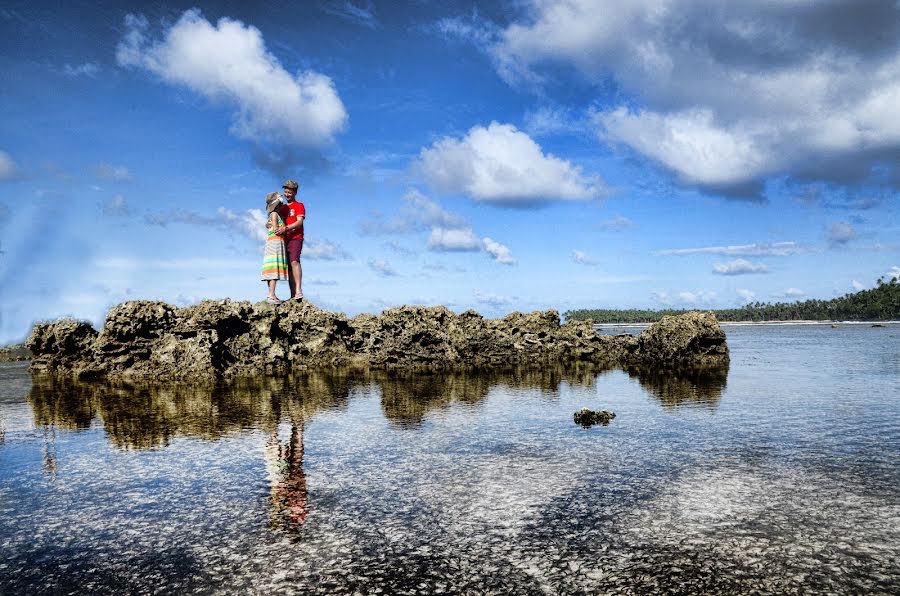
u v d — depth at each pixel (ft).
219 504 24.44
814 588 16.74
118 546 20.39
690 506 23.58
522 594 16.56
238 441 35.73
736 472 28.27
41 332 82.94
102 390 61.36
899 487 25.80
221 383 66.33
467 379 68.44
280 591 16.98
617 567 18.21
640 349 93.91
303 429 39.11
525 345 95.96
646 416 43.27
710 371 76.59
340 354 89.76
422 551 19.54
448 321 91.97
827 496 24.66
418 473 28.53
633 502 24.13
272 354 80.64
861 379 65.92
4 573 18.51
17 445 35.50
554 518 22.43
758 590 16.67
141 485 27.20
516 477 27.73
